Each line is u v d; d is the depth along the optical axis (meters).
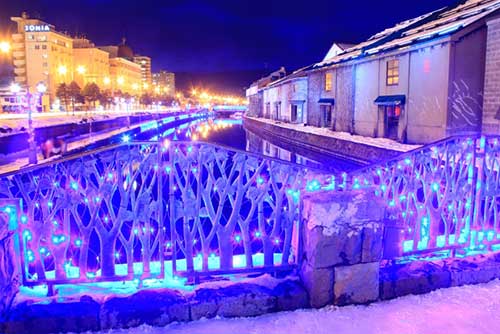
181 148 4.25
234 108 183.25
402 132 28.11
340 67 38.09
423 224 5.06
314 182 4.48
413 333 3.70
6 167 20.55
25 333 3.66
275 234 4.45
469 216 5.05
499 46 22.23
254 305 4.02
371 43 38.47
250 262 4.41
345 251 4.13
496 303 4.20
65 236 4.12
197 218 4.30
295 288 4.18
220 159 4.31
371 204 4.17
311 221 4.07
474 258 4.89
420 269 4.57
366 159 24.84
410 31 32.84
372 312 4.04
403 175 4.85
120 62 142.75
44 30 101.44
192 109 157.50
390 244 4.70
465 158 5.03
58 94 92.25
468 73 23.70
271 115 70.38
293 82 53.56
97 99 99.44
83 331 3.73
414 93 26.97
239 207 4.36
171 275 4.33
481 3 27.88
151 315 3.82
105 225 4.38
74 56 120.00
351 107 35.84
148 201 4.21
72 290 4.22
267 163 4.39
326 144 31.81
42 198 4.09
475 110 23.95
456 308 4.11
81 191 4.14
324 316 3.97
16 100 86.50
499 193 5.17
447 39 23.30
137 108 138.00
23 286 4.16
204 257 4.32
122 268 4.50
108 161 4.16
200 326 3.82
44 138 31.30
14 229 4.03
